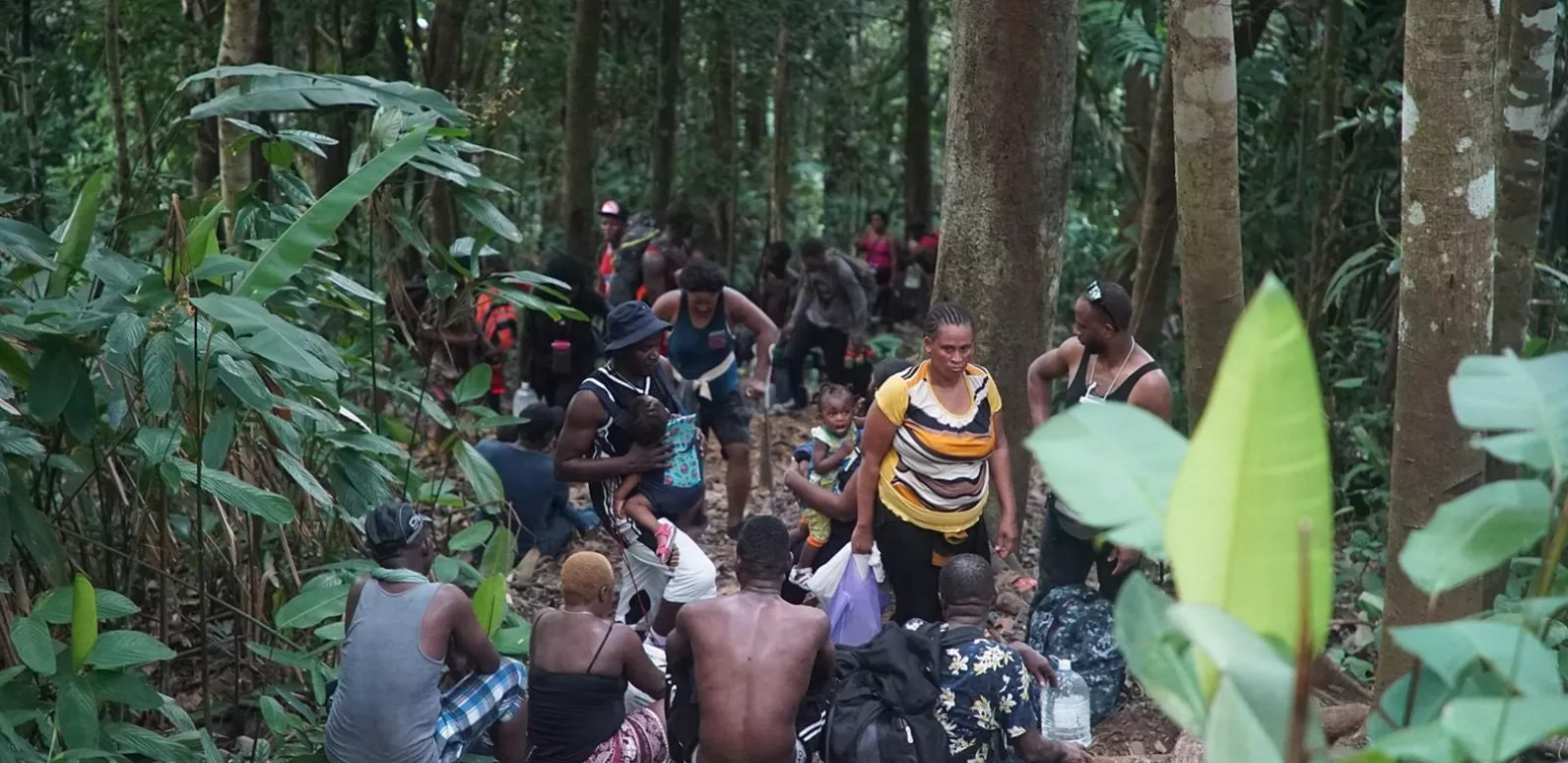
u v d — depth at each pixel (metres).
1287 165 9.58
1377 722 1.83
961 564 4.27
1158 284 8.88
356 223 8.72
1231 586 1.35
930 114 20.67
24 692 3.91
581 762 4.34
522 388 9.43
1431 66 3.69
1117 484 1.46
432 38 11.29
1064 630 5.33
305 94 4.84
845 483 5.64
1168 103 8.59
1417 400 3.88
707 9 15.85
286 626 4.18
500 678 4.20
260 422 4.82
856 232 21.84
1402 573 4.01
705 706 4.00
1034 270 6.69
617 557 7.46
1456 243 3.75
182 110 9.66
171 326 4.05
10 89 10.91
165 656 3.83
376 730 3.90
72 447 4.60
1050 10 6.46
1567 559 4.69
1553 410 1.68
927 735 3.97
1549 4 4.68
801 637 4.04
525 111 13.11
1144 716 5.35
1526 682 1.51
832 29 17.08
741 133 20.05
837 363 11.10
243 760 4.49
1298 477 1.32
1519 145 4.84
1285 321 1.30
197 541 4.44
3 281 4.19
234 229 5.05
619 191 17.98
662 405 5.52
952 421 5.02
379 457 5.17
